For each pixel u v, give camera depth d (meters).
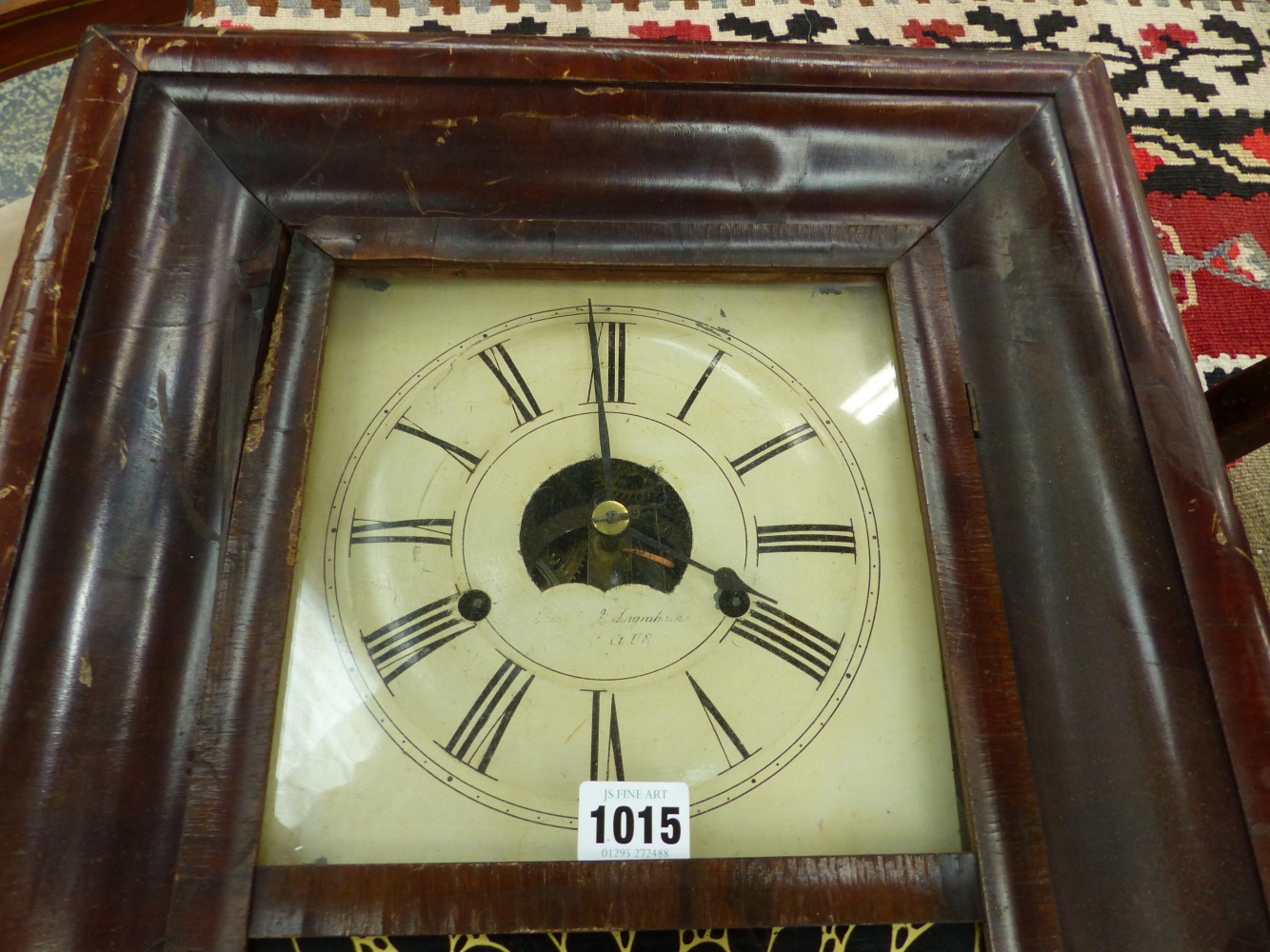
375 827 0.65
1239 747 0.64
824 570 0.75
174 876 0.60
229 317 0.72
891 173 0.81
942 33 1.20
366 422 0.76
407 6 1.12
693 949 0.62
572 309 0.81
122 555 0.65
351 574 0.71
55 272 0.68
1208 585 0.68
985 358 0.77
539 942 0.61
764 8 1.19
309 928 0.59
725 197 0.80
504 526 0.75
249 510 0.68
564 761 0.68
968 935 0.63
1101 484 0.72
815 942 0.62
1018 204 0.80
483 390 0.78
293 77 0.76
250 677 0.65
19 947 0.56
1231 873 0.63
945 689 0.70
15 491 0.62
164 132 0.74
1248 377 0.91
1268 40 1.28
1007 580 0.72
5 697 0.59
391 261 0.77
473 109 0.78
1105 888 0.64
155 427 0.68
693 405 0.80
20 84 1.18
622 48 0.79
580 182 0.79
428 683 0.69
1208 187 1.20
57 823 0.58
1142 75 1.24
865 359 0.80
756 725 0.70
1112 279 0.76
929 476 0.74
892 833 0.67
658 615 0.73
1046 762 0.67
